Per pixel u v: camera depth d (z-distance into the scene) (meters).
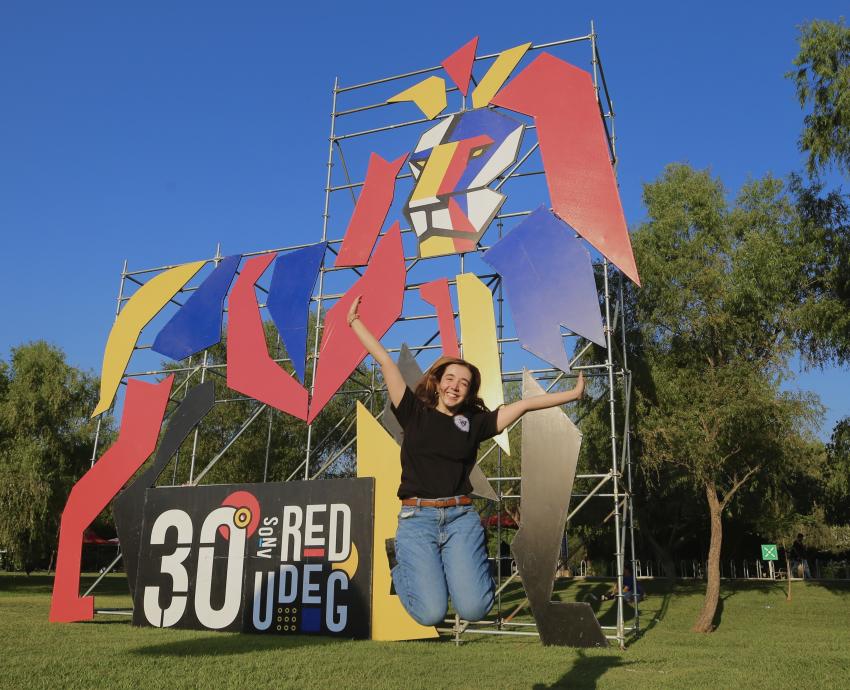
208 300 19.14
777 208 22.19
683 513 30.16
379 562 14.49
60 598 17.19
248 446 29.50
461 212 17.69
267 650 11.77
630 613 22.56
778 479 23.14
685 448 19.17
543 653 12.27
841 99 18.95
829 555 42.88
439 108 19.67
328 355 17.28
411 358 16.02
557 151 16.89
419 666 10.33
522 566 14.02
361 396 25.59
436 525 3.79
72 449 32.31
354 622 14.30
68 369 32.91
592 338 15.08
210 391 17.72
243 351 18.20
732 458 20.47
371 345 4.12
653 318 21.19
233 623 15.32
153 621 16.08
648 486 22.25
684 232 21.81
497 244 16.39
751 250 20.69
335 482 15.27
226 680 8.55
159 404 18.19
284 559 15.26
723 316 20.02
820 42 19.75
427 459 3.88
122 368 19.52
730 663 11.10
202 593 15.80
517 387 28.64
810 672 9.79
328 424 30.66
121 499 17.42
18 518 28.44
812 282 21.66
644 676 9.77
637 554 40.31
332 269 18.67
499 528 16.92
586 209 16.20
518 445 27.30
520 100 17.86
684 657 11.96
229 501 16.17
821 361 21.89
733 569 38.78
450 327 16.45
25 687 7.76
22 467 29.02
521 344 15.50
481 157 18.09
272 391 17.58
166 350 18.92
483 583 3.72
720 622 20.53
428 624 3.77
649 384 21.14
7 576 41.16
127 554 16.86
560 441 14.31
